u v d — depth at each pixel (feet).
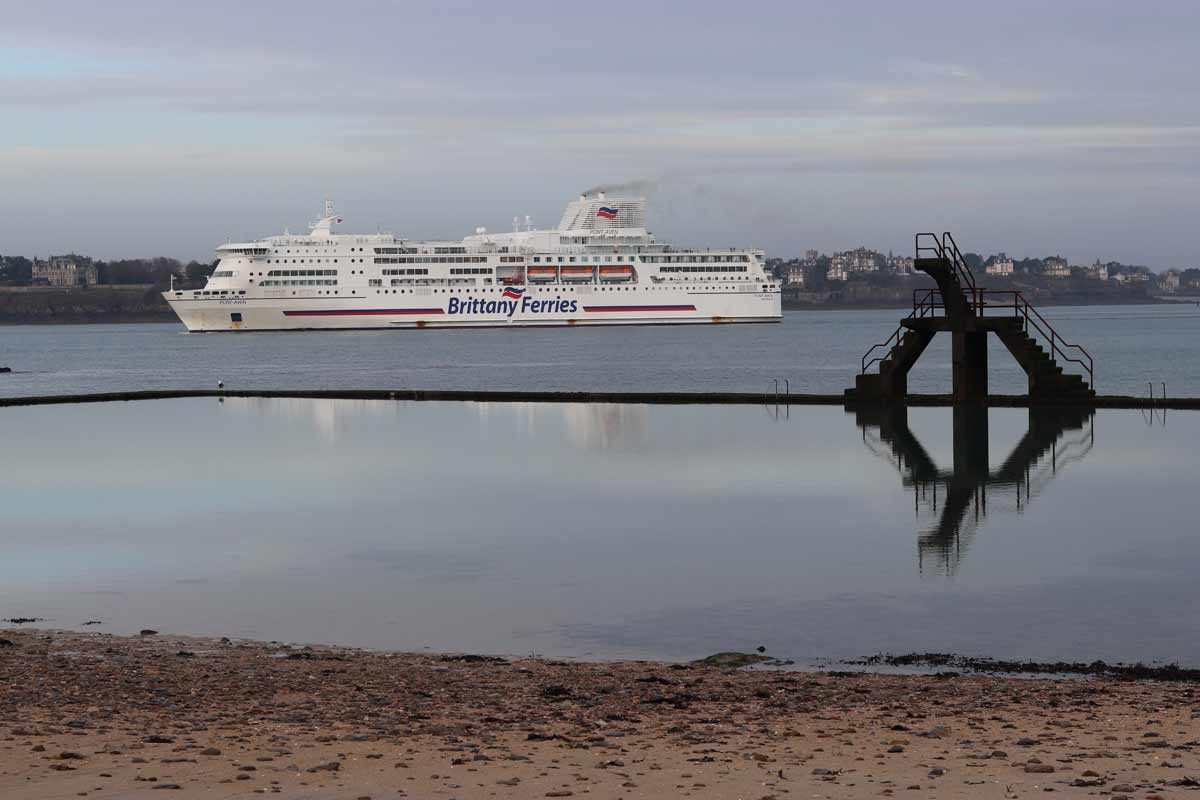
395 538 109.70
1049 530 108.37
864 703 56.75
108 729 49.32
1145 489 128.67
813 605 84.48
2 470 157.07
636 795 40.68
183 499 132.57
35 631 77.61
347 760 44.70
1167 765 44.29
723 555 100.83
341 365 515.50
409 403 255.09
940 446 165.27
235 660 67.82
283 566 98.73
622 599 86.89
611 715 53.52
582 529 112.78
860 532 109.19
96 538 110.93
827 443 170.81
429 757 45.27
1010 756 45.93
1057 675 66.59
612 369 467.93
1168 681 64.44
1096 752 46.37
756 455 160.15
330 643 75.77
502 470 151.12
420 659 68.80
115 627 79.82
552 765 44.32
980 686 61.31
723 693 59.31
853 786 41.81
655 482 139.64
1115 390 343.87
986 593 86.89
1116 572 92.48
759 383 386.93
